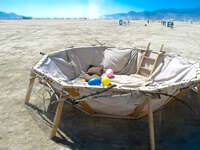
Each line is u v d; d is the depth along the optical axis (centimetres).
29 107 372
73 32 1652
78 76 491
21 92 437
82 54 525
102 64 538
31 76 365
